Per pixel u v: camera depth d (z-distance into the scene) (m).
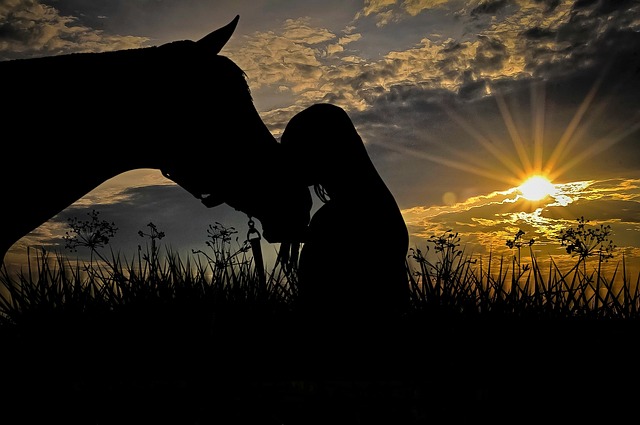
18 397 2.80
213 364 3.03
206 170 3.43
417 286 3.54
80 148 3.30
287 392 2.76
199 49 3.41
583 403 2.79
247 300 3.41
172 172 3.48
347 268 3.34
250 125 3.43
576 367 2.99
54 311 3.38
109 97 3.30
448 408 2.71
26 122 3.24
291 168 3.52
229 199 3.53
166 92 3.34
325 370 3.06
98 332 3.26
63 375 2.98
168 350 3.15
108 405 2.73
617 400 2.80
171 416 2.66
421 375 2.98
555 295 3.46
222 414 2.66
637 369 2.96
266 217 3.55
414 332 3.24
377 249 3.38
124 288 3.55
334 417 2.62
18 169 3.24
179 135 3.36
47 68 3.32
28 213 3.32
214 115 3.36
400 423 2.61
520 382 2.91
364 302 3.34
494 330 3.21
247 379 2.91
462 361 3.03
